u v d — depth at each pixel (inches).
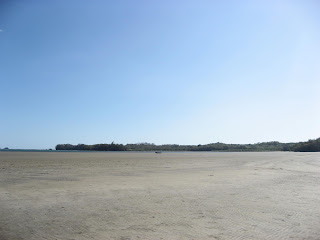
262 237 260.1
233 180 685.3
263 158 2105.1
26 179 641.0
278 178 745.0
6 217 318.0
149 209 363.3
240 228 286.4
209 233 269.6
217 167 1147.9
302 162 1584.6
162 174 816.9
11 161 1251.8
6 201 398.6
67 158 1668.3
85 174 776.3
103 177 711.7
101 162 1333.7
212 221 311.3
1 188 506.9
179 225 294.4
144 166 1138.0
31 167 960.9
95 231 272.1
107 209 360.5
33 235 259.4
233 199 436.5
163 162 1455.5
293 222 310.2
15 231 270.4
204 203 403.9
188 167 1127.6
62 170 879.1
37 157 1722.4
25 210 350.0
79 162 1296.8
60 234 262.7
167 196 454.3
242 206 386.9
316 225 299.9
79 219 313.1
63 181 616.4
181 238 254.5
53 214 333.1
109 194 464.4
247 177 760.3
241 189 538.3
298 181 680.4
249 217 329.7
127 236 258.5
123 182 616.4
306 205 397.7
